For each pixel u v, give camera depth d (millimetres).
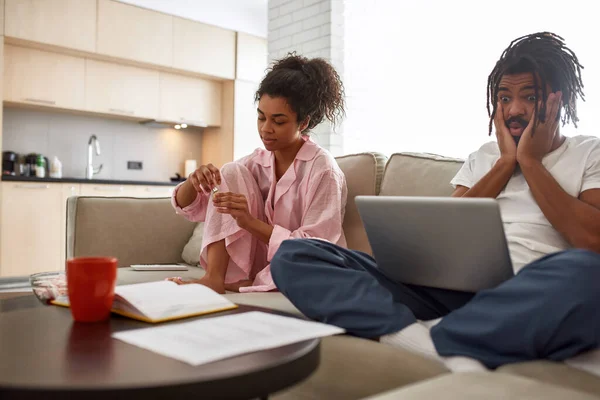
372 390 1030
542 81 1488
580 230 1343
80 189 4629
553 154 1506
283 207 1864
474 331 1022
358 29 4035
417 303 1329
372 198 1191
